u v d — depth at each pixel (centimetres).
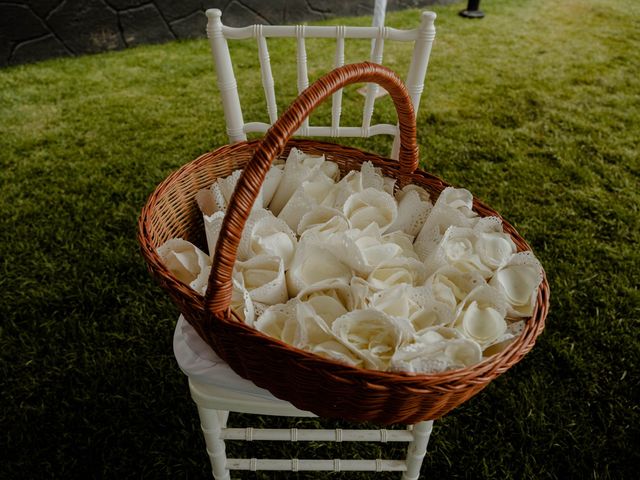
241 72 279
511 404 120
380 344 69
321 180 98
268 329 73
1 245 158
